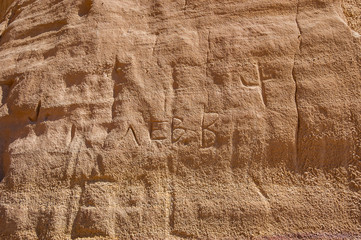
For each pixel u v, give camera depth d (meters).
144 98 3.91
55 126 4.09
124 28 4.38
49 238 3.55
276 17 3.91
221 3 4.16
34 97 4.33
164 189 3.53
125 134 3.81
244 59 3.79
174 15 4.28
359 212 3.08
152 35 4.25
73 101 4.13
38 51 4.62
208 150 3.56
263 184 3.34
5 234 3.74
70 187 3.75
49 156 3.95
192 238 3.29
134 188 3.59
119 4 4.52
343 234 3.05
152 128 3.79
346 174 3.22
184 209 3.39
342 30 3.61
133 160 3.69
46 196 3.78
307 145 3.37
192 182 3.49
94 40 4.33
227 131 3.57
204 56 3.94
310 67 3.56
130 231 3.42
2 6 6.54
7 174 4.05
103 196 3.60
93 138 3.88
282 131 3.43
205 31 4.07
